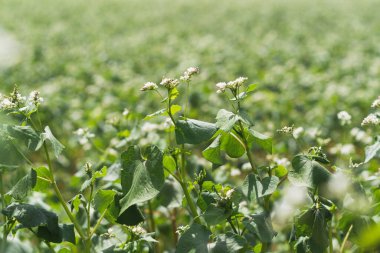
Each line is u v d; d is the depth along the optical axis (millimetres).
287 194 3055
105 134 6871
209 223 2811
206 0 36375
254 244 3373
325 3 33656
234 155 3131
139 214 3094
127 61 14188
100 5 33125
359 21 24234
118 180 3734
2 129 2748
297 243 3025
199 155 6266
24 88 10891
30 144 2742
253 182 2881
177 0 36531
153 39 19312
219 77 11977
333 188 2785
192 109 8867
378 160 5016
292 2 34750
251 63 13609
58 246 3703
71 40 19250
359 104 9227
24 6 31484
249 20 24844
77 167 6703
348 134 7406
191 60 13797
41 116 8258
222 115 2930
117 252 3072
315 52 15438
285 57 14414
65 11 29484
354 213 2998
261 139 3086
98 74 12719
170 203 3547
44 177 2973
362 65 12977
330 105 8977
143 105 8984
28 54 15000
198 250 2707
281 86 10828
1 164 2703
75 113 8578
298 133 4801
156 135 4828
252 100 9023
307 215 2934
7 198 3182
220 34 20703
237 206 2881
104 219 3680
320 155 3047
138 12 29578
